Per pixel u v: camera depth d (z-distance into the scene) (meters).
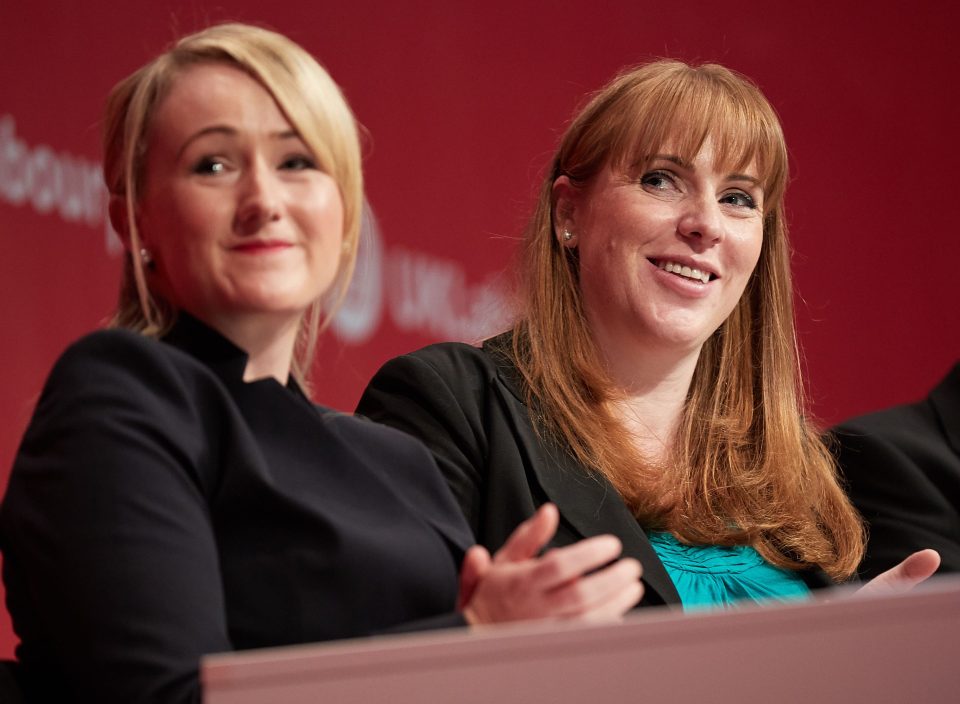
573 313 8.27
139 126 5.33
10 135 12.45
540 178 9.03
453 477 7.32
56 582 4.29
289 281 5.23
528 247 8.53
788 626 3.46
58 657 4.41
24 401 12.41
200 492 4.70
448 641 3.29
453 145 15.81
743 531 7.91
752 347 8.70
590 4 17.05
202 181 5.21
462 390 7.73
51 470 4.43
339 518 4.98
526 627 3.37
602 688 3.34
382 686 3.25
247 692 3.21
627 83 8.34
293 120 5.28
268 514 4.84
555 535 7.29
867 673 3.48
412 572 5.07
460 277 15.70
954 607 3.56
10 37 12.52
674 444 8.30
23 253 12.46
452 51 15.95
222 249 5.18
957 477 9.63
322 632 4.77
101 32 13.09
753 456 8.40
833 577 8.14
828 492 8.55
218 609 4.36
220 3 13.95
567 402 7.91
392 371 7.74
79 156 12.90
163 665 4.14
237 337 5.34
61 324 12.70
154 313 5.45
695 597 7.57
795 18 18.34
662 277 8.04
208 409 4.91
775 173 8.39
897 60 18.95
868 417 10.06
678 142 8.08
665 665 3.37
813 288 18.12
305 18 14.70
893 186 18.80
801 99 18.30
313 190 5.32
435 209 15.55
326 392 14.17
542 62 16.64
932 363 18.75
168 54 5.43
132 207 5.30
